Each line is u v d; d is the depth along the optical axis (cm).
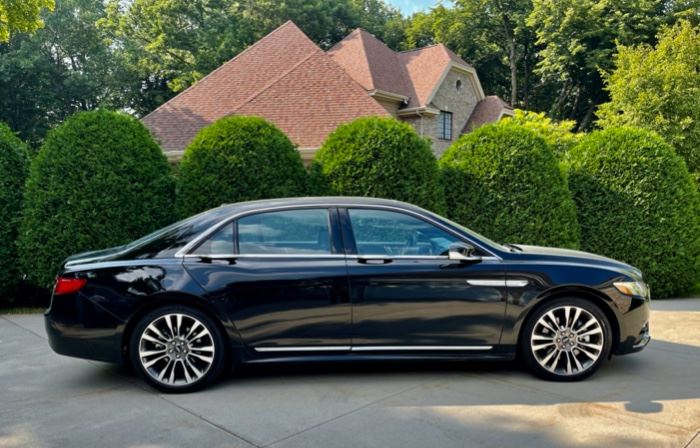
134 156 705
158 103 3091
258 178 712
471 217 749
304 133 1358
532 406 346
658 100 1322
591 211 790
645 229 759
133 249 398
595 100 3127
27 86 2862
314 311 383
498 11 3228
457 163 766
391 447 288
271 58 1636
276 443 295
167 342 379
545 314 395
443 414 334
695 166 1308
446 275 388
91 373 429
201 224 401
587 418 325
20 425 324
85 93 2978
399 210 409
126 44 3044
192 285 375
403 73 2234
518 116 1565
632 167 770
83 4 3023
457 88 2320
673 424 316
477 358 394
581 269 397
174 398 368
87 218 674
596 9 2628
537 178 739
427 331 388
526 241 733
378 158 716
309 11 2864
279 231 399
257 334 381
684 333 544
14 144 736
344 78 1507
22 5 1317
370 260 390
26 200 682
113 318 374
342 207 408
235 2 2833
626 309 397
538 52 3206
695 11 2547
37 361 464
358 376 411
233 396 370
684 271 763
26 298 763
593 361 394
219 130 725
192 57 2827
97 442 299
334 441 297
